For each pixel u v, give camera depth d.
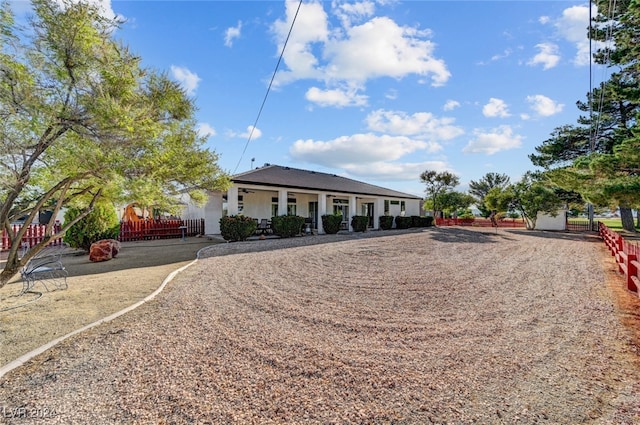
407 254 10.60
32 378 2.69
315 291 5.79
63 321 4.13
